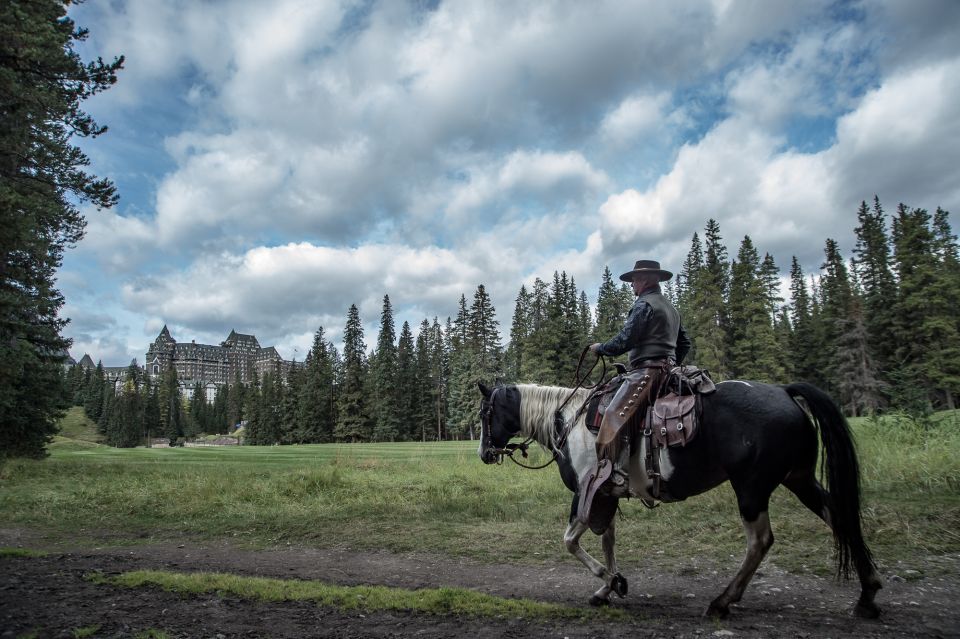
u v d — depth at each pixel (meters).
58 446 42.12
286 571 6.92
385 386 74.19
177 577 5.65
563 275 59.59
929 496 7.71
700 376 4.76
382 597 5.00
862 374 46.75
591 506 5.19
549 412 5.74
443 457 20.00
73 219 17.61
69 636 3.91
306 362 82.81
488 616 4.52
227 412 147.75
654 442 4.75
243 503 11.73
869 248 50.81
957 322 42.81
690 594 5.34
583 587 5.80
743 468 4.34
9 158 13.90
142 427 104.12
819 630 3.94
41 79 12.25
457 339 80.56
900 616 4.26
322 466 16.86
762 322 50.47
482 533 8.70
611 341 5.22
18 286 19.62
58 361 23.02
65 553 7.75
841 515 4.17
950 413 12.27
